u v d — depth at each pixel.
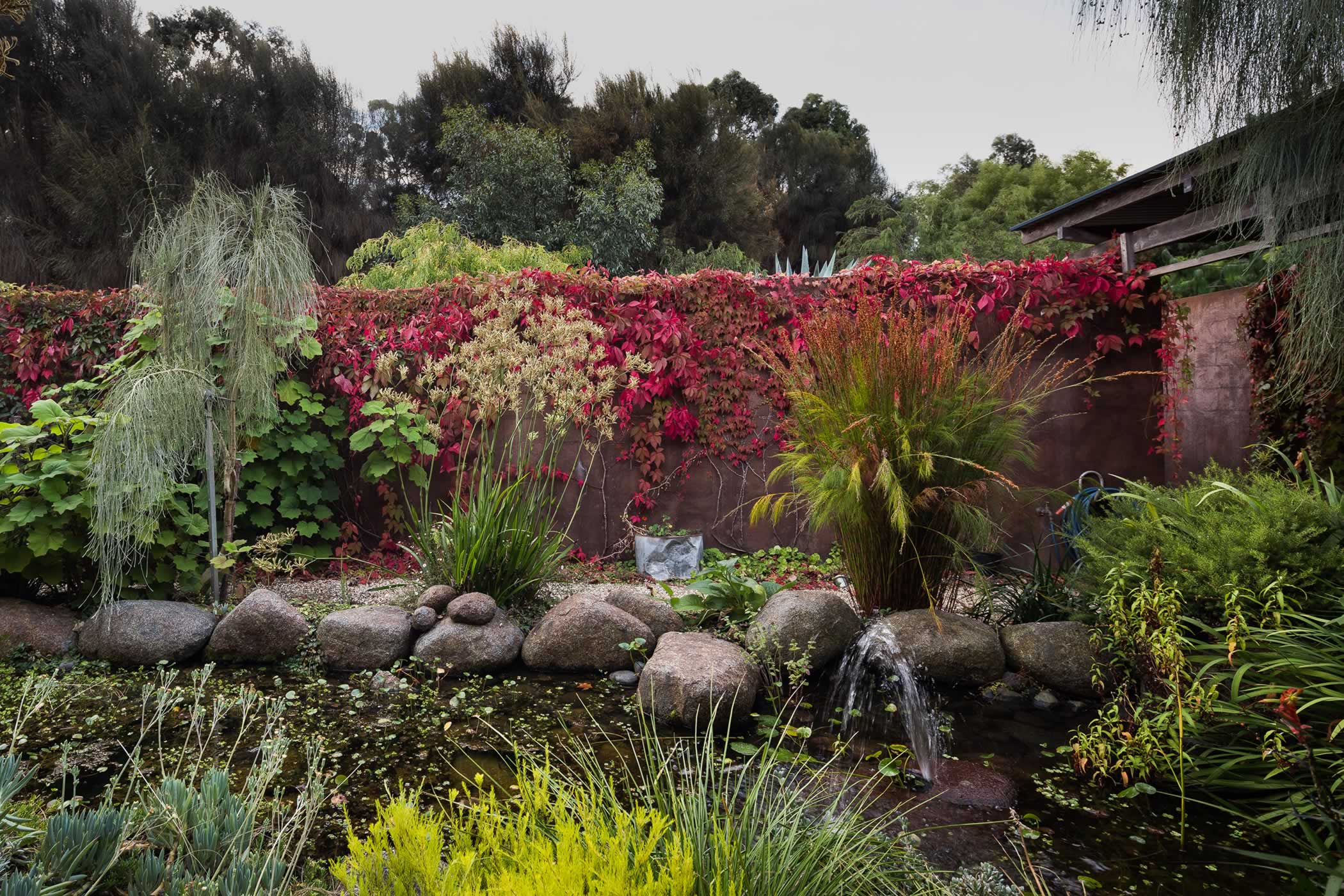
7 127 15.09
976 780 2.75
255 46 18.09
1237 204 3.79
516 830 1.41
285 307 4.82
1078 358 5.86
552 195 16.28
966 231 20.95
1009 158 29.97
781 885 1.52
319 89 18.41
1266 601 2.81
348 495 6.16
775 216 27.30
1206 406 6.66
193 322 4.45
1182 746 2.65
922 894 1.84
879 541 4.04
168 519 4.52
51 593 4.41
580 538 6.10
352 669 3.92
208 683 3.69
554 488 6.06
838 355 4.03
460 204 16.14
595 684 3.79
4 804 1.54
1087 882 2.13
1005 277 5.77
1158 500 3.62
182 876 1.47
